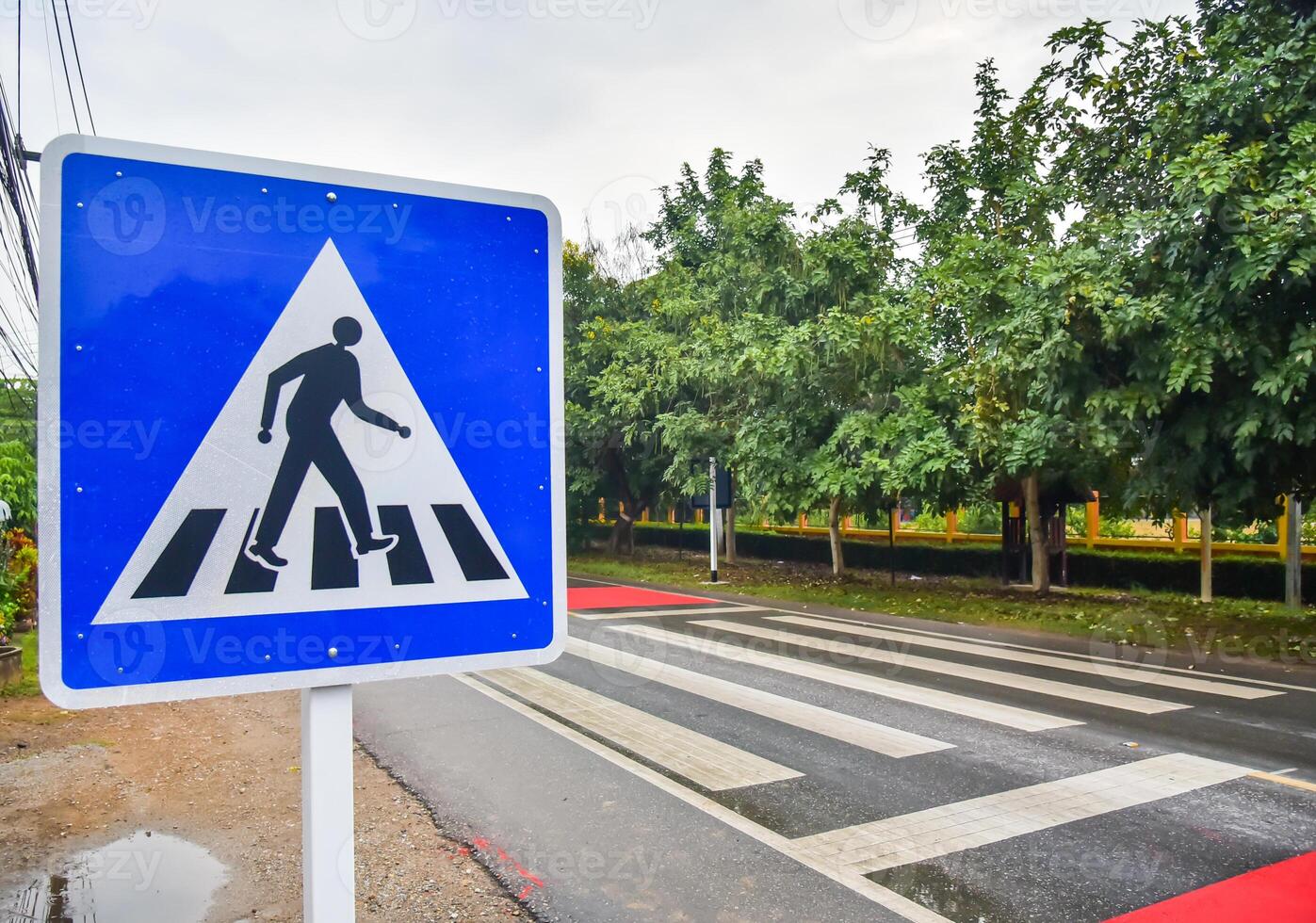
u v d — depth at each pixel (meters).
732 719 6.51
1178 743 5.84
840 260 15.13
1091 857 3.98
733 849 4.12
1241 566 13.52
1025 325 9.81
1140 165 9.77
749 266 17.00
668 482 20.97
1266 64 8.28
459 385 1.45
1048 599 13.21
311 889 1.38
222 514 1.30
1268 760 5.47
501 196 1.49
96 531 1.24
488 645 1.46
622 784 5.06
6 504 8.68
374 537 1.39
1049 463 12.03
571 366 20.80
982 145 12.88
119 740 5.72
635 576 18.42
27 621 9.81
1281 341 8.24
